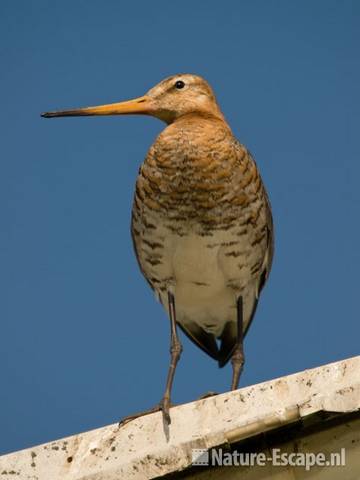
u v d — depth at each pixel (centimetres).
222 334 1586
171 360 1428
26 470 1030
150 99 1602
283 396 1022
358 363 1014
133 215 1507
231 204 1448
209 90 1595
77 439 1049
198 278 1481
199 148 1451
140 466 1002
